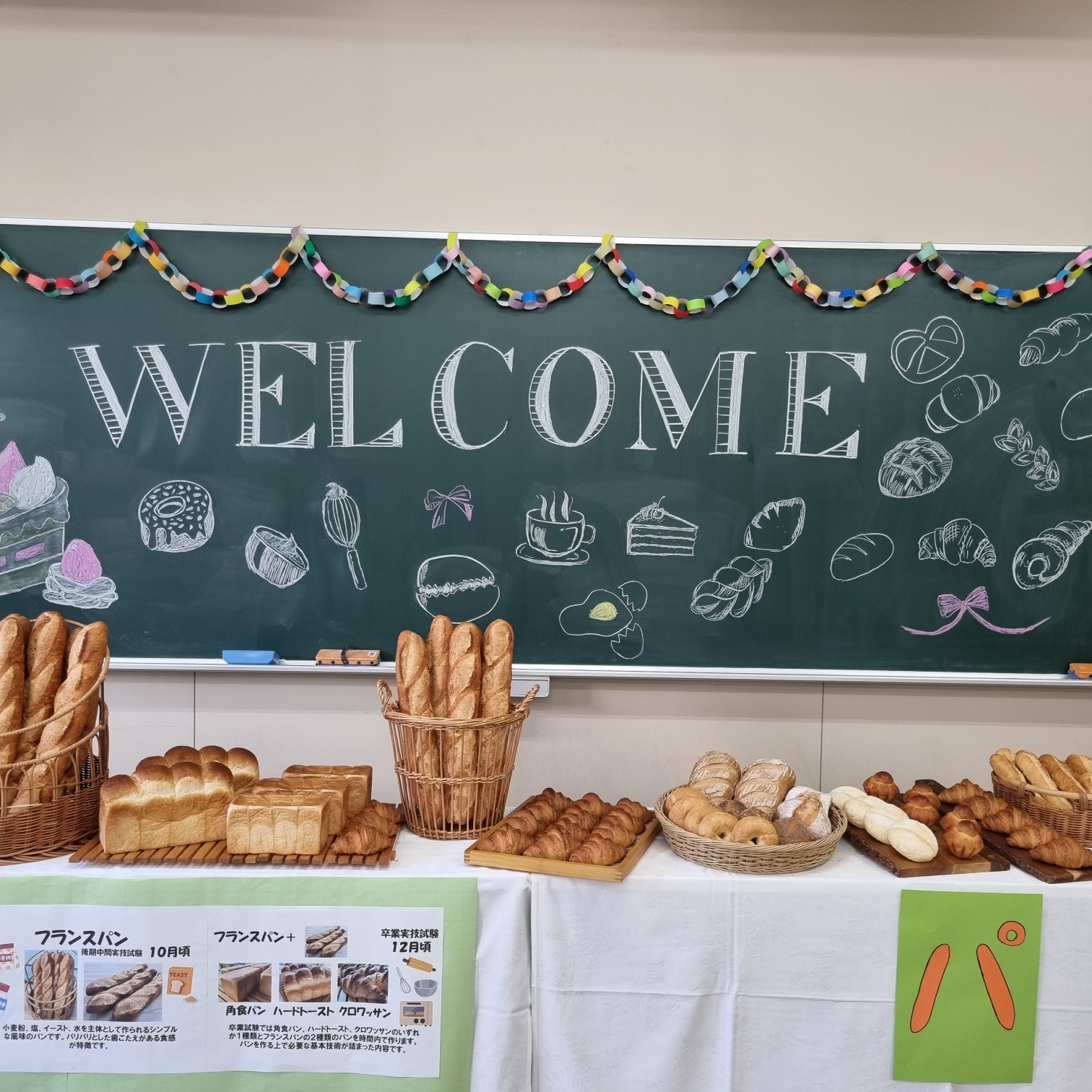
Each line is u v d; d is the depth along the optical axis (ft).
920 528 6.48
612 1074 4.57
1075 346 6.48
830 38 6.54
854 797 5.41
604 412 6.46
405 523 6.48
